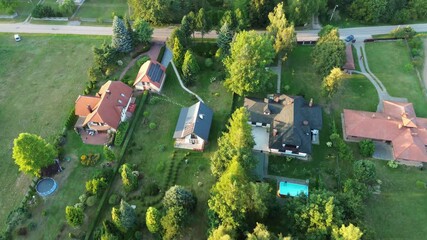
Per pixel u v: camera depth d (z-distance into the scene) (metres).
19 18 127.50
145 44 113.56
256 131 90.69
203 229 73.00
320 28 122.75
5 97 99.31
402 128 86.00
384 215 74.81
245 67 89.19
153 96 98.94
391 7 124.19
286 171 82.69
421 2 124.12
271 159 85.00
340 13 130.25
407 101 97.88
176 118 93.88
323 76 100.00
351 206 66.56
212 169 77.00
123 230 69.62
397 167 82.50
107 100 90.00
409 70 106.31
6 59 110.69
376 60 110.56
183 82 103.12
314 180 80.38
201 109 89.81
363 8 122.94
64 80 103.81
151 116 94.25
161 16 118.06
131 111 94.69
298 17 116.62
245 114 74.31
